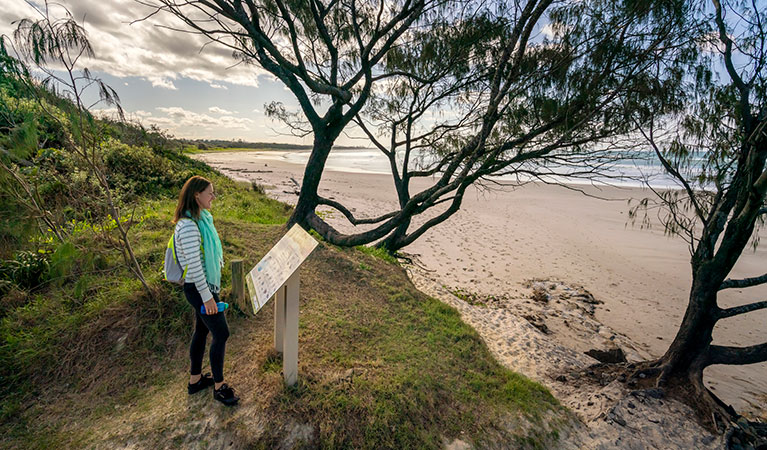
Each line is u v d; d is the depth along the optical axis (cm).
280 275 286
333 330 445
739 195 402
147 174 959
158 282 417
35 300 397
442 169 753
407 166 790
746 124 397
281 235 676
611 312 781
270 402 307
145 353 354
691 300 441
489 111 431
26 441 268
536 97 461
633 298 851
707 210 450
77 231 475
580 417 394
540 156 475
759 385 559
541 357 514
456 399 376
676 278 970
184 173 1091
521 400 392
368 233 566
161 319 382
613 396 421
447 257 1075
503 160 511
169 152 1330
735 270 1009
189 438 278
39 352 336
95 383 323
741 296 859
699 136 416
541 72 443
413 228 1387
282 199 1620
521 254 1128
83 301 397
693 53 397
